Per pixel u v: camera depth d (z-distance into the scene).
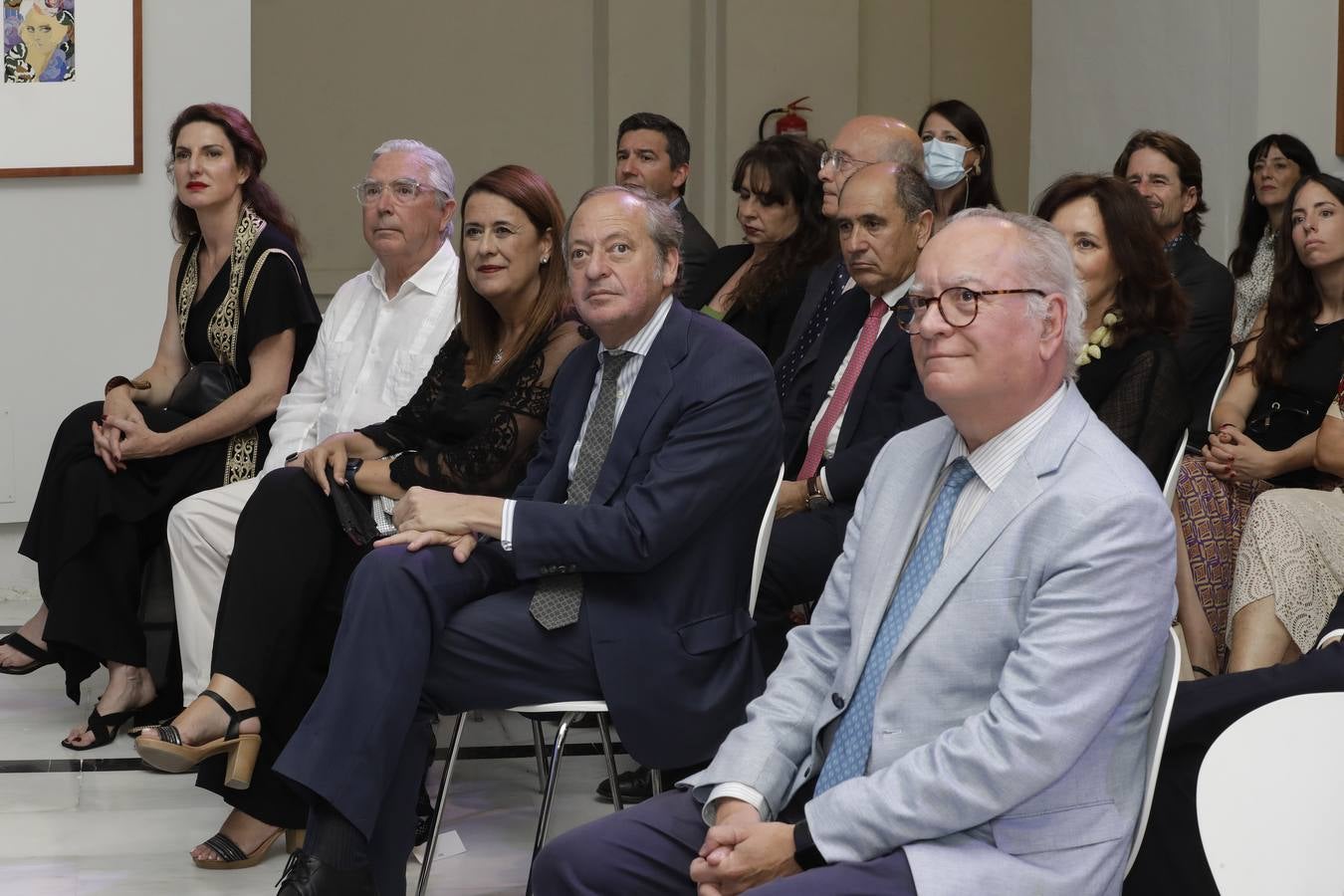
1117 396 3.20
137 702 4.19
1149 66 6.15
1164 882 2.25
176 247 5.67
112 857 3.28
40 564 4.17
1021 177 9.47
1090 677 1.91
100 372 5.66
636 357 2.95
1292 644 3.35
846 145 4.23
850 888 1.92
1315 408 4.05
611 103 8.86
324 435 4.05
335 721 2.69
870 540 2.22
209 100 5.63
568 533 2.77
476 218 3.32
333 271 8.75
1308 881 1.62
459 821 3.52
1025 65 9.39
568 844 2.22
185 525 3.92
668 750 2.83
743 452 2.81
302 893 2.62
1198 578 3.70
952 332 2.01
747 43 8.77
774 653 3.43
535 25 8.89
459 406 3.40
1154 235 3.25
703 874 2.09
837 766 2.15
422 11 8.76
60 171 5.54
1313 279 4.10
